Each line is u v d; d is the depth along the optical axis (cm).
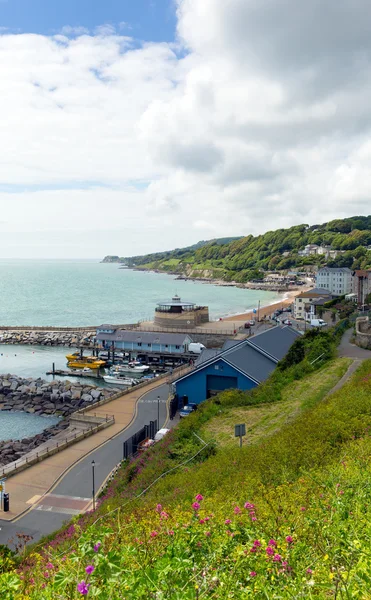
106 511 1708
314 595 451
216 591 474
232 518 801
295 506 837
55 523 2348
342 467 1055
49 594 486
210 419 2659
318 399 2475
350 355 3584
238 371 3581
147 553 592
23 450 3759
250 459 1568
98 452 3328
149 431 3381
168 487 1723
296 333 4994
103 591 458
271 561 543
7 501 2494
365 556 496
